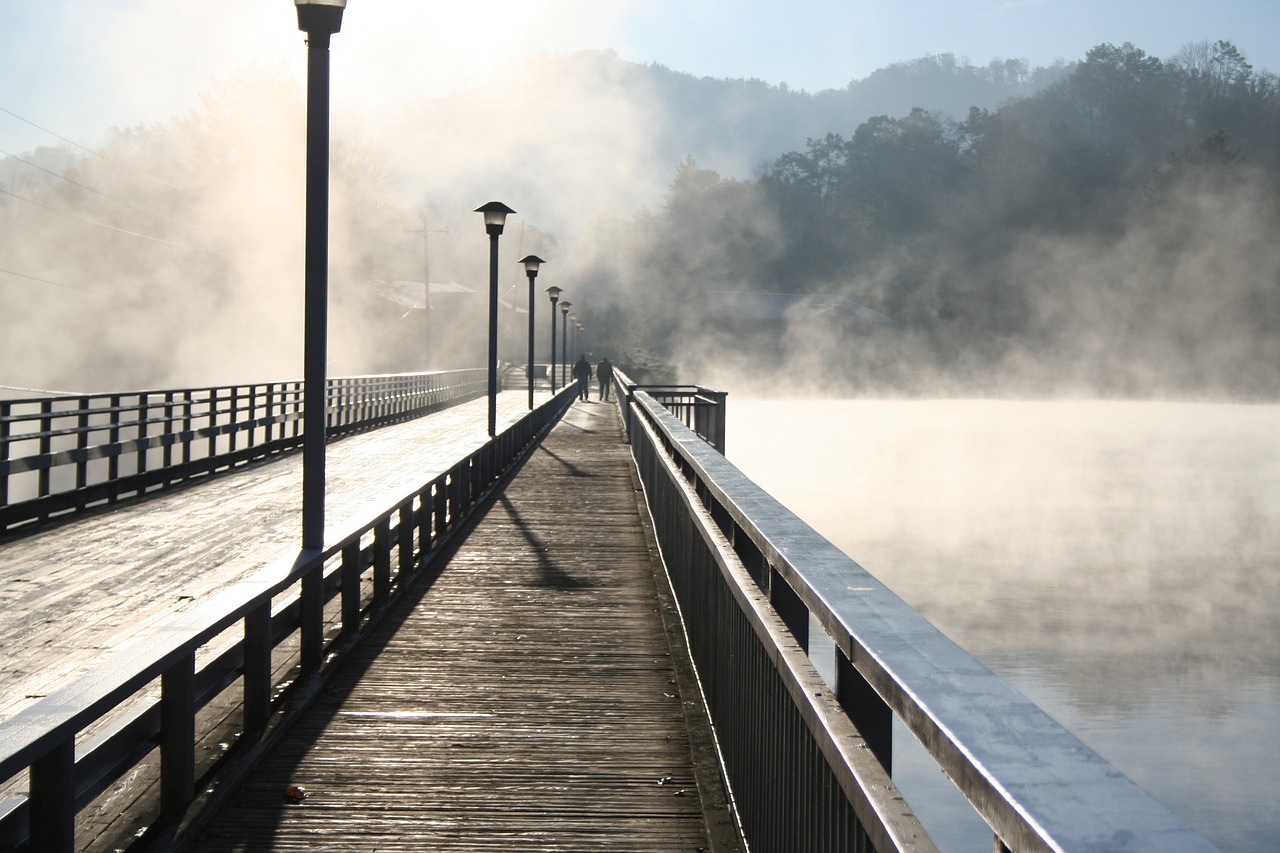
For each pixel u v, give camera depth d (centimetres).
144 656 400
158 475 1739
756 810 387
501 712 625
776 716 339
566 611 901
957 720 155
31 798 332
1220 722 1448
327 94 738
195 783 494
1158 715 1473
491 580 1035
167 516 1446
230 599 514
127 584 1004
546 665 731
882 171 14038
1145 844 110
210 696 502
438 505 1259
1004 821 127
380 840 447
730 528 526
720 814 465
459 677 700
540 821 468
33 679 702
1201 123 12725
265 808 480
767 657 360
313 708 632
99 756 390
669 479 963
